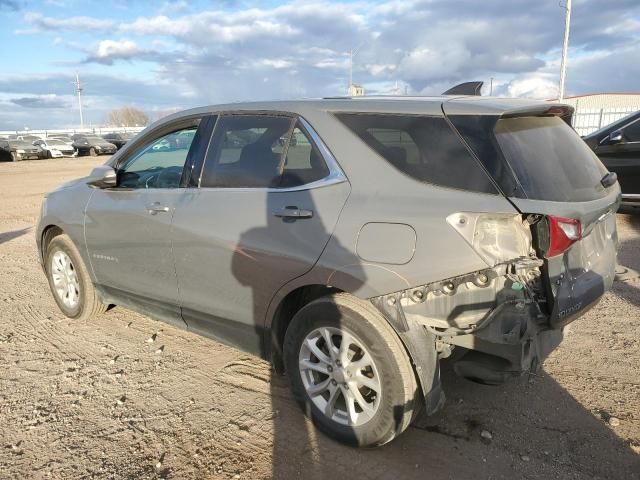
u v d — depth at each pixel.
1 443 3.11
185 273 3.67
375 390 2.83
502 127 2.72
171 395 3.60
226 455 2.97
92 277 4.59
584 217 2.67
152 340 4.48
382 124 2.93
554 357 4.04
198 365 4.02
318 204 2.98
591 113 25.48
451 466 2.86
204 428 3.22
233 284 3.38
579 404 3.41
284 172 3.21
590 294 2.88
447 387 3.63
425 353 2.71
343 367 2.92
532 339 2.70
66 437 3.15
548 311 2.65
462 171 2.65
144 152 4.16
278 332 3.27
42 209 4.97
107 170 4.16
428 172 2.73
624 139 8.34
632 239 7.50
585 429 3.15
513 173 2.57
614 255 3.37
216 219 3.42
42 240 5.04
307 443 3.07
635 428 3.14
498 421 3.25
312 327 3.02
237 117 3.57
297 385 3.17
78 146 41.28
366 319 2.79
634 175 8.25
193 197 3.62
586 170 3.07
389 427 2.80
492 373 2.76
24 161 34.47
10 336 4.62
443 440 3.08
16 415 3.39
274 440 3.10
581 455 2.93
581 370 3.83
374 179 2.86
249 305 3.33
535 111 2.87
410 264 2.63
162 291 3.91
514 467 2.84
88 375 3.90
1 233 9.61
